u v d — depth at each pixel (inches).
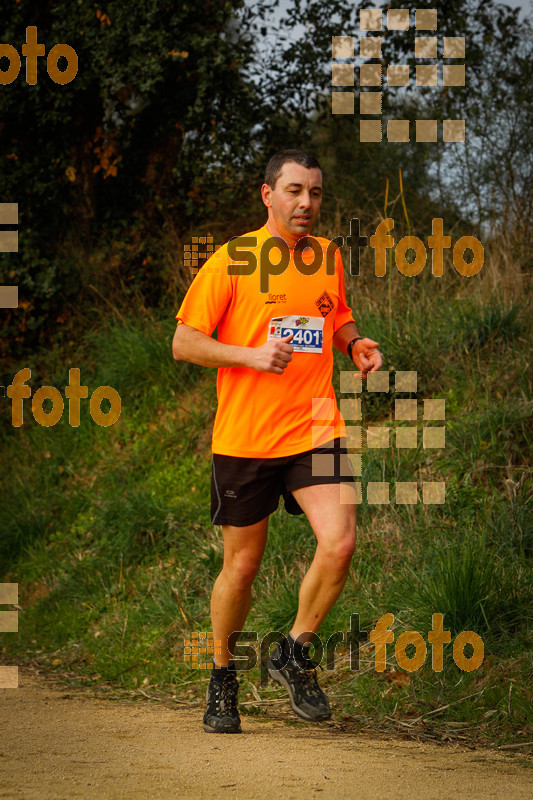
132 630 456.4
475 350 557.6
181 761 240.4
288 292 275.7
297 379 274.4
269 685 377.1
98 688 407.5
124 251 757.9
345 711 340.8
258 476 276.8
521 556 411.8
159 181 776.9
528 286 585.9
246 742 275.9
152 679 410.6
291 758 248.5
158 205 768.3
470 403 521.7
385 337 558.3
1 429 697.6
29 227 753.6
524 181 674.8
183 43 719.7
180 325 278.1
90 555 542.6
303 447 273.7
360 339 302.7
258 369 257.3
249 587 289.7
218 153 762.8
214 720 293.4
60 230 767.1
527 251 609.0
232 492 279.1
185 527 532.4
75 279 748.6
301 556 462.9
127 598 496.1
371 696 348.5
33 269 748.0
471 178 719.1
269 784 211.8
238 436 276.2
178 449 608.1
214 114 767.7
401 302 594.6
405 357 551.5
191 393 650.2
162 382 658.8
